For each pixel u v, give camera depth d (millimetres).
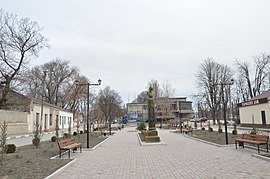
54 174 8047
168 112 64375
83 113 57250
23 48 32062
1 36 30641
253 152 12586
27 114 31906
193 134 27625
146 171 8734
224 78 49000
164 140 21453
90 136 26812
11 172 8328
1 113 25891
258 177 7336
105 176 8078
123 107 84812
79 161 11055
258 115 36781
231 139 19266
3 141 10492
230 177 7465
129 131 40562
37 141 15672
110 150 15211
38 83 52750
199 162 10211
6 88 30875
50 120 41906
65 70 53656
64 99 54688
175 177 7703
